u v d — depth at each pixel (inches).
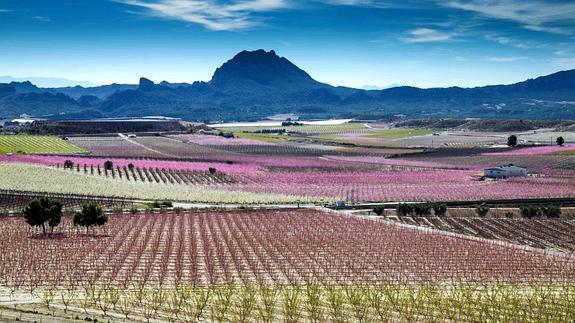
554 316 3132.4
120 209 6574.8
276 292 3422.7
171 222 5895.7
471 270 4212.6
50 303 3221.0
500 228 6033.5
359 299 3206.2
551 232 5851.4
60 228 5541.3
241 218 6176.2
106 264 4200.3
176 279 3809.1
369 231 5551.2
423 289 3425.2
